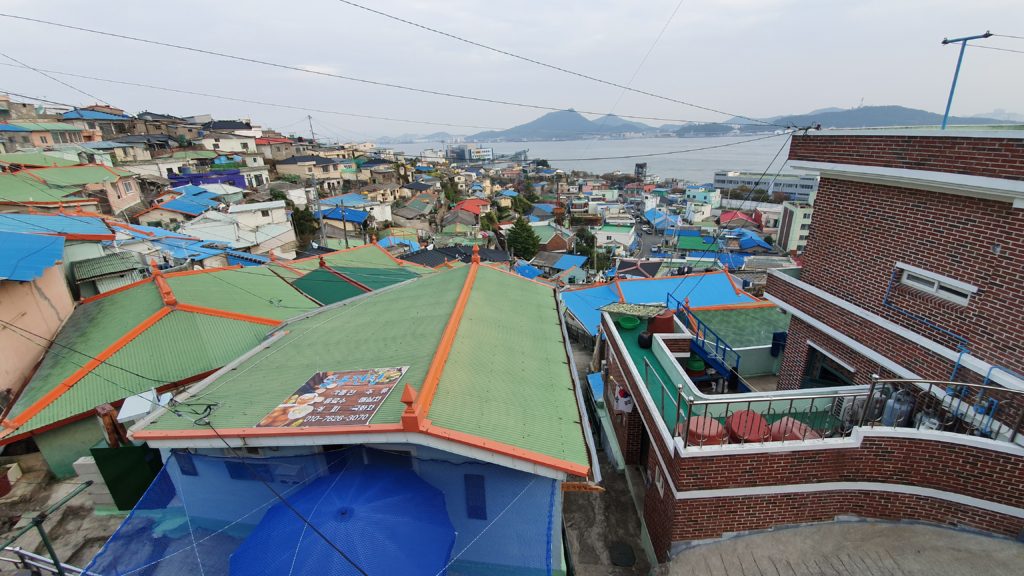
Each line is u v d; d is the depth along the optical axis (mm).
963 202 7383
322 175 76250
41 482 10477
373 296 15352
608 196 134875
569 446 7598
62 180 30750
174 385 11750
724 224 92438
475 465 7422
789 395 9000
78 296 16750
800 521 8859
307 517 6340
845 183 9664
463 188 113625
